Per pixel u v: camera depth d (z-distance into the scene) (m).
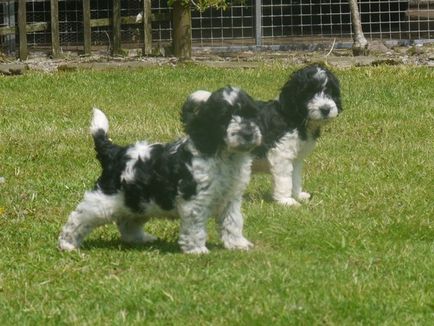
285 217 8.82
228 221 7.75
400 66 18.44
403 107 14.77
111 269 7.29
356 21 19.91
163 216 7.70
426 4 23.03
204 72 17.94
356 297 6.46
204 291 6.61
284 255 7.55
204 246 7.66
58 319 6.27
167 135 12.85
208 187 7.39
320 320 6.11
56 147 12.16
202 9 19.73
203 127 7.29
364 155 11.58
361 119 13.85
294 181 9.83
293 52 21.09
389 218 8.69
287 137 9.54
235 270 7.06
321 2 21.73
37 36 21.20
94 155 11.70
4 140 12.61
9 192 10.00
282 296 6.50
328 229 8.31
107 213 7.65
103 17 21.30
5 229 8.61
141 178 7.46
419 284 6.83
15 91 16.59
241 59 20.12
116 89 16.62
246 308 6.29
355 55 19.94
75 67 18.95
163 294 6.54
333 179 10.42
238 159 7.45
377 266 7.25
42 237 8.31
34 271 7.34
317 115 9.39
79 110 14.91
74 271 7.26
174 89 16.52
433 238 8.18
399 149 11.88
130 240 8.08
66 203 9.52
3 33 20.27
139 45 21.30
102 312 6.34
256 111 7.30
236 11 21.77
